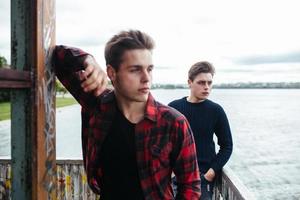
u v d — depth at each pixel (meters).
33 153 1.32
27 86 1.29
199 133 3.54
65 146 21.28
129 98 1.65
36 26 1.32
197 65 3.62
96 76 1.62
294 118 96.56
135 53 1.60
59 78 1.68
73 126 35.34
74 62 1.59
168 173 1.71
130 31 1.65
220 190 3.56
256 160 30.44
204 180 3.42
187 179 1.75
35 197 1.32
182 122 1.69
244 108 152.25
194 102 3.61
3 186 3.64
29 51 1.32
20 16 1.32
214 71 3.65
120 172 1.71
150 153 1.65
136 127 1.67
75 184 3.73
